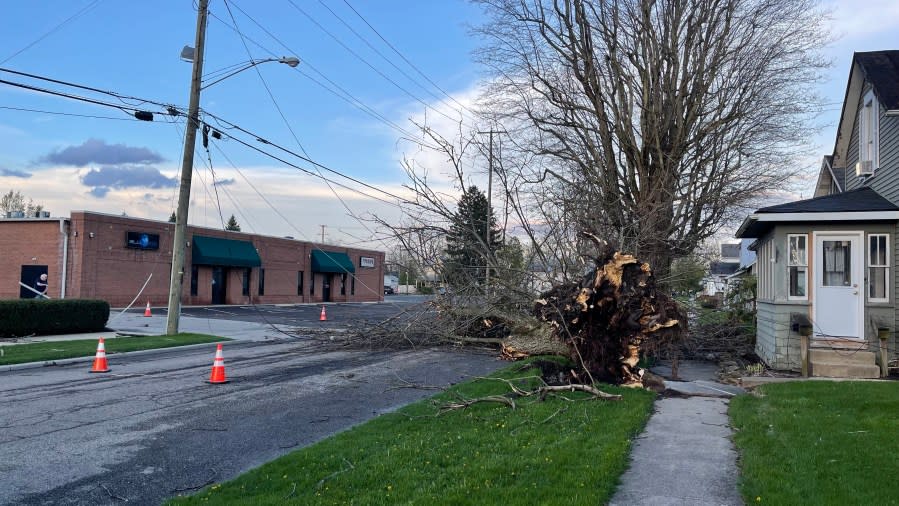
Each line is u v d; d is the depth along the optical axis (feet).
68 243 99.50
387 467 20.21
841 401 29.94
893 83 45.52
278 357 52.54
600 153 67.36
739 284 74.79
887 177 46.03
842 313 43.68
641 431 25.95
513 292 51.62
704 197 66.08
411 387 36.37
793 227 44.83
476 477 19.03
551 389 32.12
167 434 26.25
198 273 123.75
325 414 30.45
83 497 18.75
